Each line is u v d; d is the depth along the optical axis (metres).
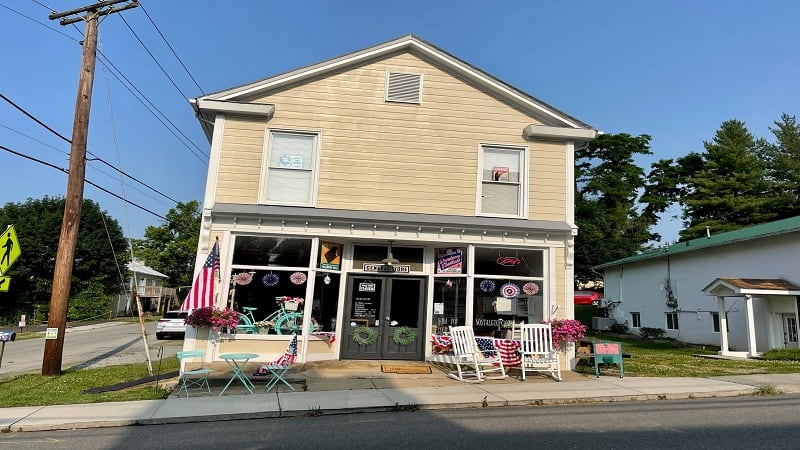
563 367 10.90
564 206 11.70
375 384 8.95
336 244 11.49
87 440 5.82
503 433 5.92
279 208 10.98
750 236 18.52
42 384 9.48
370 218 10.94
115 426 6.54
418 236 11.20
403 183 11.54
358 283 11.59
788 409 7.28
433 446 5.39
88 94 11.32
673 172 43.28
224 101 11.30
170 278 53.62
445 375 9.88
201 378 9.18
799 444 5.38
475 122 11.91
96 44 11.54
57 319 10.74
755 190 36.50
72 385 9.32
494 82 11.93
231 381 8.59
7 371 12.09
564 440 5.58
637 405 7.68
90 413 6.97
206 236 10.77
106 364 13.15
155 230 53.16
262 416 6.95
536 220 11.57
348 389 8.52
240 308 10.70
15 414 6.95
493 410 7.30
